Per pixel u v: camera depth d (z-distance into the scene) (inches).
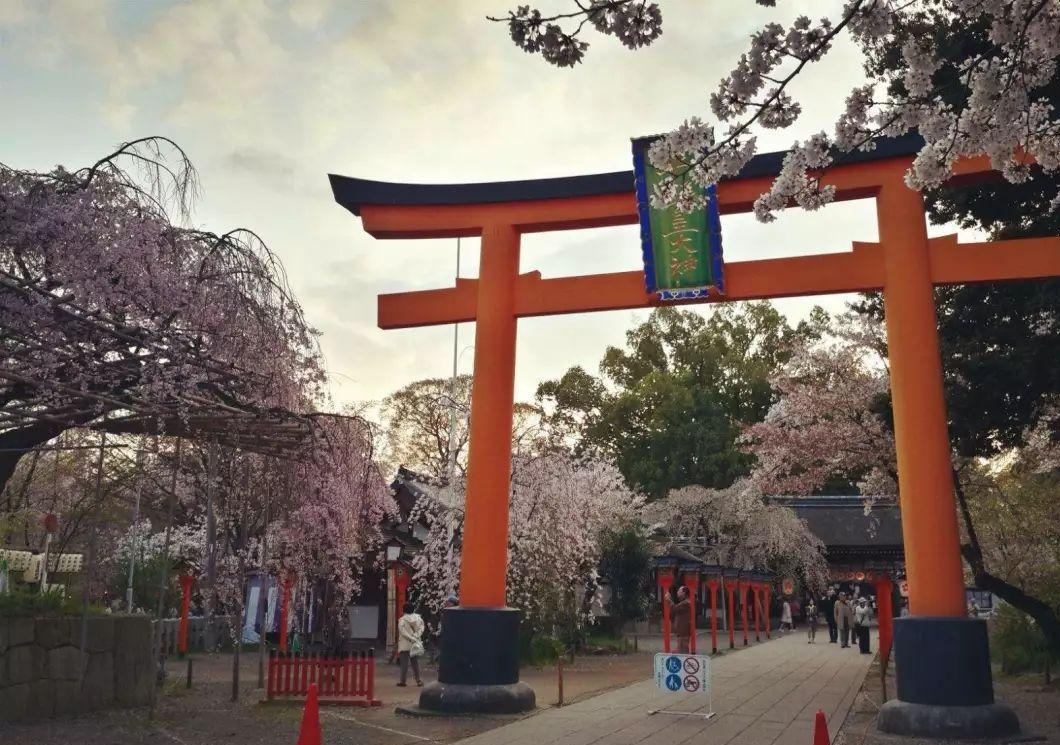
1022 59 213.9
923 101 228.8
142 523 1040.8
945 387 494.3
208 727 428.5
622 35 194.9
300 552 673.6
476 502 518.6
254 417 434.6
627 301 525.7
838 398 787.4
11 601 434.9
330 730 428.1
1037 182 464.8
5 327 351.3
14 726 403.5
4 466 437.1
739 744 394.0
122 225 373.4
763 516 1567.4
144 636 503.5
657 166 229.1
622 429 2080.5
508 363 538.3
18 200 358.0
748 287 505.7
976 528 793.6
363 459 536.7
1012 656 693.3
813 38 206.5
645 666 827.4
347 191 564.4
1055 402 483.2
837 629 1198.9
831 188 251.6
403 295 574.6
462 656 494.0
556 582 900.6
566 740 402.0
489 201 560.4
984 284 509.7
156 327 386.3
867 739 410.0
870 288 485.1
